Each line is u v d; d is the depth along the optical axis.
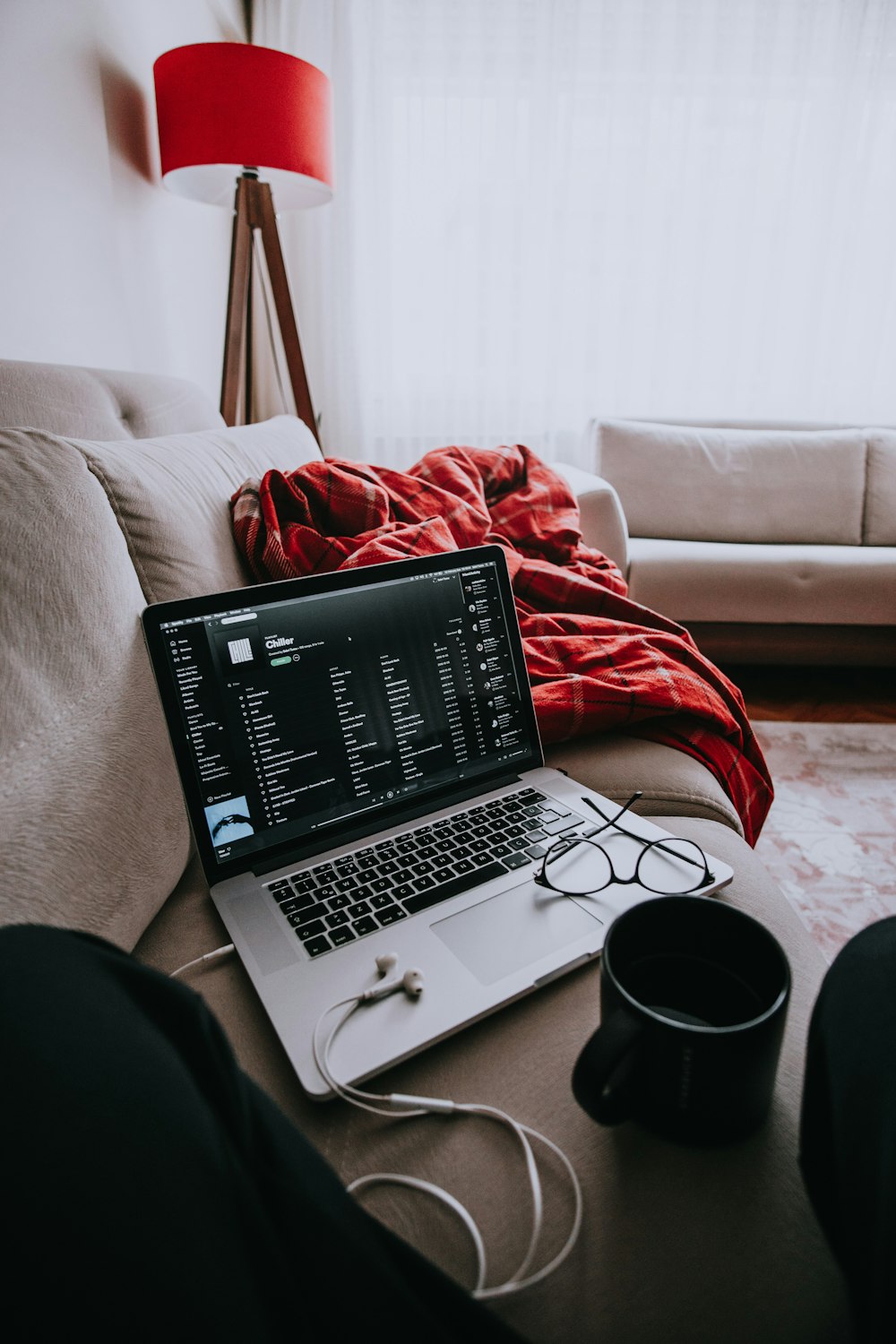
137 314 1.69
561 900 0.52
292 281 2.70
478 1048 0.42
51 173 1.28
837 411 2.92
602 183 2.62
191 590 0.68
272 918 0.51
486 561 0.73
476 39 2.52
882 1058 0.30
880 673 2.29
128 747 0.49
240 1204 0.26
